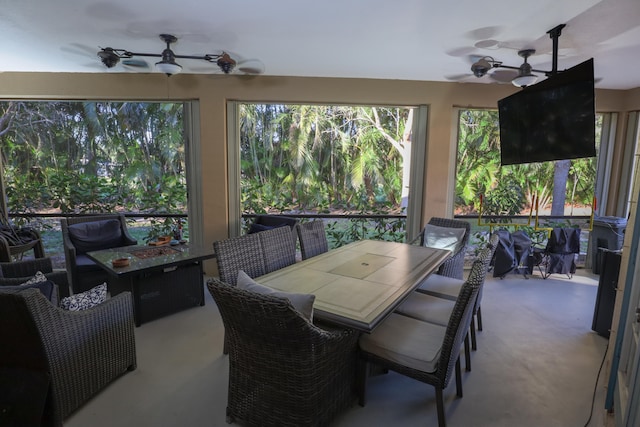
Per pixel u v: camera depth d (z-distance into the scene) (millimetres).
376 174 4633
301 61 3396
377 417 1901
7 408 1678
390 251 2898
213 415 1901
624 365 1729
